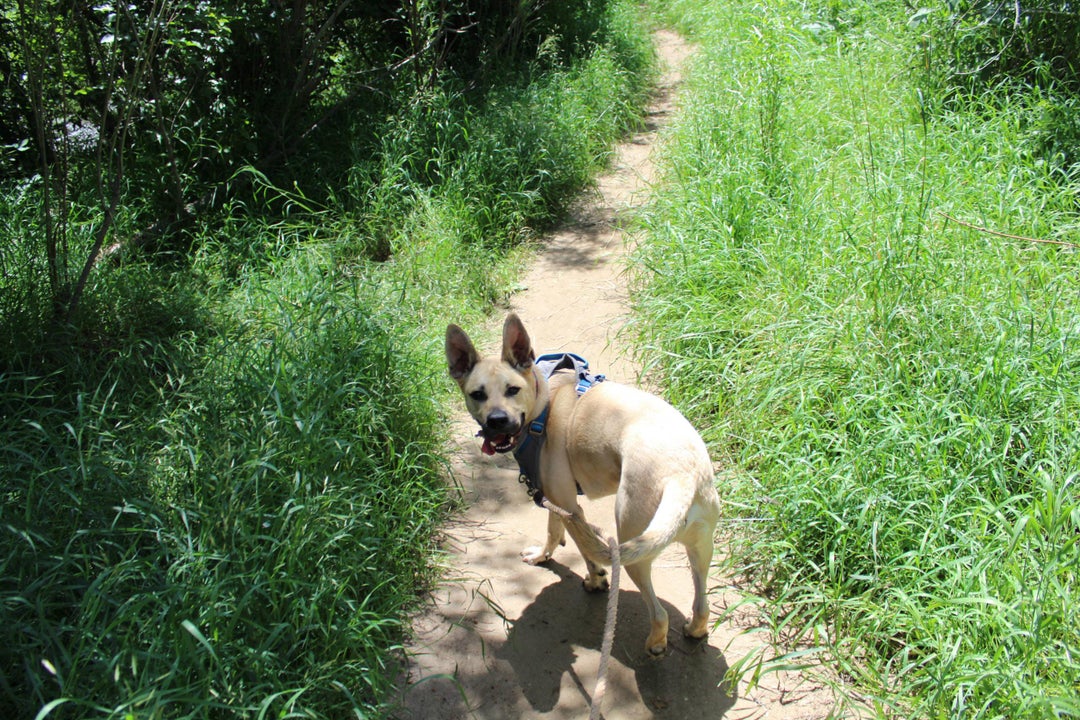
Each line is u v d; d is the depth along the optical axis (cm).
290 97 367
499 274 328
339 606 176
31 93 248
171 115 335
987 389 201
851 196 291
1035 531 171
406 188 353
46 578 163
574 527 177
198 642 155
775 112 341
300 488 186
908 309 227
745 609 190
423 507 215
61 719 148
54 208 293
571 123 428
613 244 357
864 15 466
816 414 215
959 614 164
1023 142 302
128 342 243
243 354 224
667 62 656
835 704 165
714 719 168
